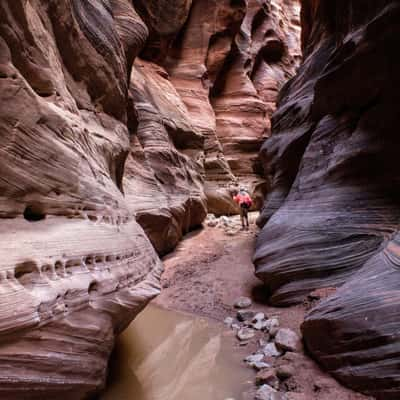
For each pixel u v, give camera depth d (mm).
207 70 22125
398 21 5555
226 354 5145
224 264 10328
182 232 14180
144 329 6312
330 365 4039
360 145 6383
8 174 2848
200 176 16984
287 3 38094
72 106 4527
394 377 3291
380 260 4609
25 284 2566
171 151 13273
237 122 24281
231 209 20000
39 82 3781
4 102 2844
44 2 4219
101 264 3629
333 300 4418
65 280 2957
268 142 12266
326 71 8016
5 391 2277
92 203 4059
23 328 2357
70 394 2863
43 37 3975
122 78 7164
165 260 10930
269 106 26719
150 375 4547
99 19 6254
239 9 22234
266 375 4141
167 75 18469
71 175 3676
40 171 3213
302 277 6316
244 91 25172
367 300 3992
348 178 6582
